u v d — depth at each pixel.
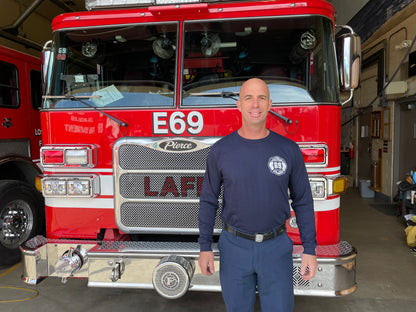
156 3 2.56
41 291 3.25
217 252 2.29
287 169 1.73
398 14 6.36
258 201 1.73
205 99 2.55
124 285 2.34
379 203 7.05
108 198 2.65
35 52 4.87
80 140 2.65
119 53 2.71
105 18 2.71
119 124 2.57
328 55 2.53
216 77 2.60
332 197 2.50
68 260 2.41
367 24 7.96
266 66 2.58
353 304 2.99
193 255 2.27
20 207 3.84
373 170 7.62
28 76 4.59
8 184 3.66
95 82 2.75
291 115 2.45
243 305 1.84
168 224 2.55
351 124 9.53
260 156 1.73
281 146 1.76
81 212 2.70
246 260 1.78
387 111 7.00
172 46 2.64
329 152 2.48
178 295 2.21
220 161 1.78
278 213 1.77
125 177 2.56
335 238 2.54
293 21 2.54
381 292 3.21
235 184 1.74
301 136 2.45
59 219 2.73
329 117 2.46
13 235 3.73
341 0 9.84
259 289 1.85
